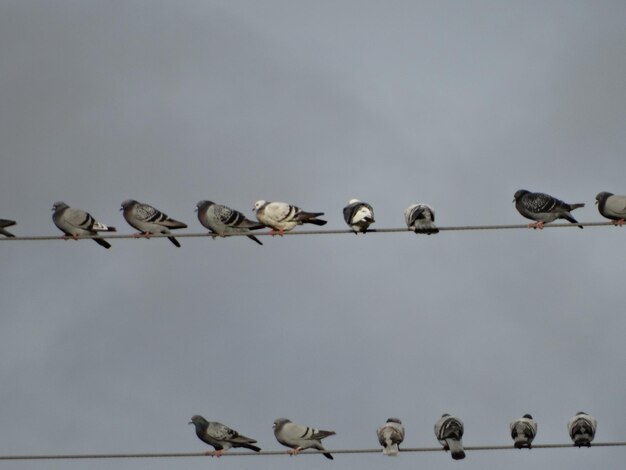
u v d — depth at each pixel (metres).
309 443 28.53
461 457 27.48
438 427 27.86
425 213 28.08
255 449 29.36
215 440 29.16
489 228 27.89
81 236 28.50
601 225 27.80
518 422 28.53
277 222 30.00
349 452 26.12
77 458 24.45
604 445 27.06
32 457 24.39
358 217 28.12
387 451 26.11
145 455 24.58
